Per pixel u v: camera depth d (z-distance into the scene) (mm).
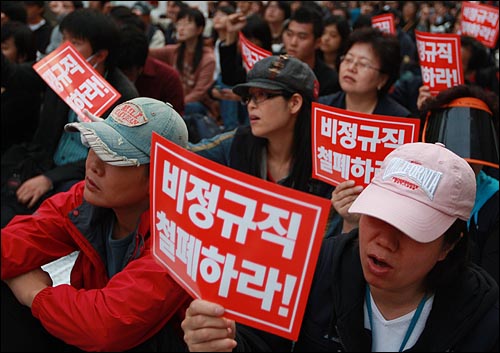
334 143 2492
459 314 1670
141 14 8492
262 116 2992
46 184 3617
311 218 1352
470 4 6230
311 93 3037
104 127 1846
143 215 1907
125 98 3686
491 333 1670
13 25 4773
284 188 1359
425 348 1690
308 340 1833
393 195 1531
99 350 1775
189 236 1472
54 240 2029
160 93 4859
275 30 7246
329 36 5875
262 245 1391
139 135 1842
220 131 4930
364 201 1557
